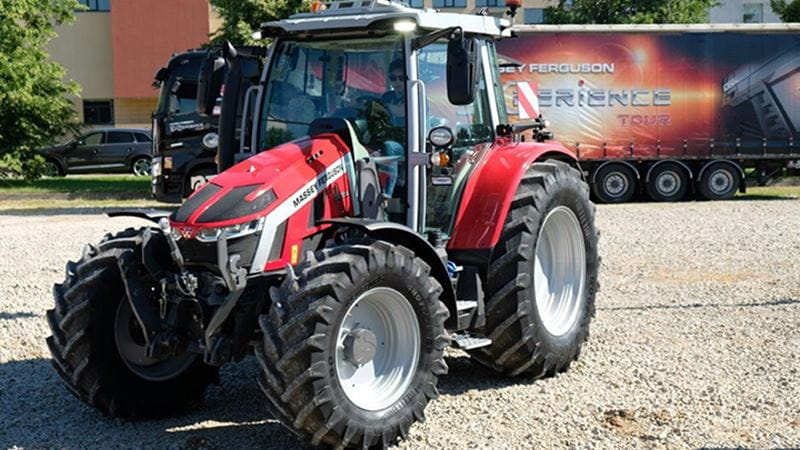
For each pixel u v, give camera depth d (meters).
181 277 5.73
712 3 36.50
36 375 7.42
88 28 46.62
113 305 6.10
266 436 5.96
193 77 19.03
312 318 5.19
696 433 5.82
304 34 6.61
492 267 6.64
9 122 28.12
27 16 28.78
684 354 7.68
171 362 6.40
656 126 22.27
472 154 6.93
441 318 5.77
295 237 5.82
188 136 19.00
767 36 22.25
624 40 22.05
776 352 7.70
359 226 5.51
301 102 6.66
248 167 5.96
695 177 22.64
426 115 6.50
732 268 11.87
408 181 6.31
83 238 15.45
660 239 14.73
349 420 5.33
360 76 6.50
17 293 10.73
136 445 5.80
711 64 22.22
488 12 7.18
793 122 22.41
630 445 5.64
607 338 8.26
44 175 31.27
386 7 6.55
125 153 34.53
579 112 22.14
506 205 6.67
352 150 6.18
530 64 21.92
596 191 22.45
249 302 5.68
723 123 22.34
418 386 5.69
